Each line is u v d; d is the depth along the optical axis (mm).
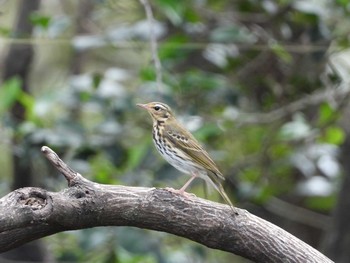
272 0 14750
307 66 15125
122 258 13336
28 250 14406
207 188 12805
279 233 8164
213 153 13891
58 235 14789
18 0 15461
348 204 14023
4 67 14695
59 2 18125
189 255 14203
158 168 12758
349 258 14039
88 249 12758
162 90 11992
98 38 13492
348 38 14625
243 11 15250
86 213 7809
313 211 16750
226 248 8172
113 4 15688
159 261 12617
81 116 15227
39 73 18250
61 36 14734
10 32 13773
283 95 15383
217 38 13992
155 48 11531
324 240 15102
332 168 14758
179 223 8031
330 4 14727
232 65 15203
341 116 14938
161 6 12969
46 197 7613
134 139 13852
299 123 13859
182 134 10773
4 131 13406
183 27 14547
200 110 14578
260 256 8141
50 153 7777
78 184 7785
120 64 17656
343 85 14281
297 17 14578
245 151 15648
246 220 8102
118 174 12859
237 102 14492
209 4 15227
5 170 17641
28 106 13375
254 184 14703
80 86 13539
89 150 13203
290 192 16031
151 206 7957
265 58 15211
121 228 12625
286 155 14789
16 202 7492
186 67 16234
